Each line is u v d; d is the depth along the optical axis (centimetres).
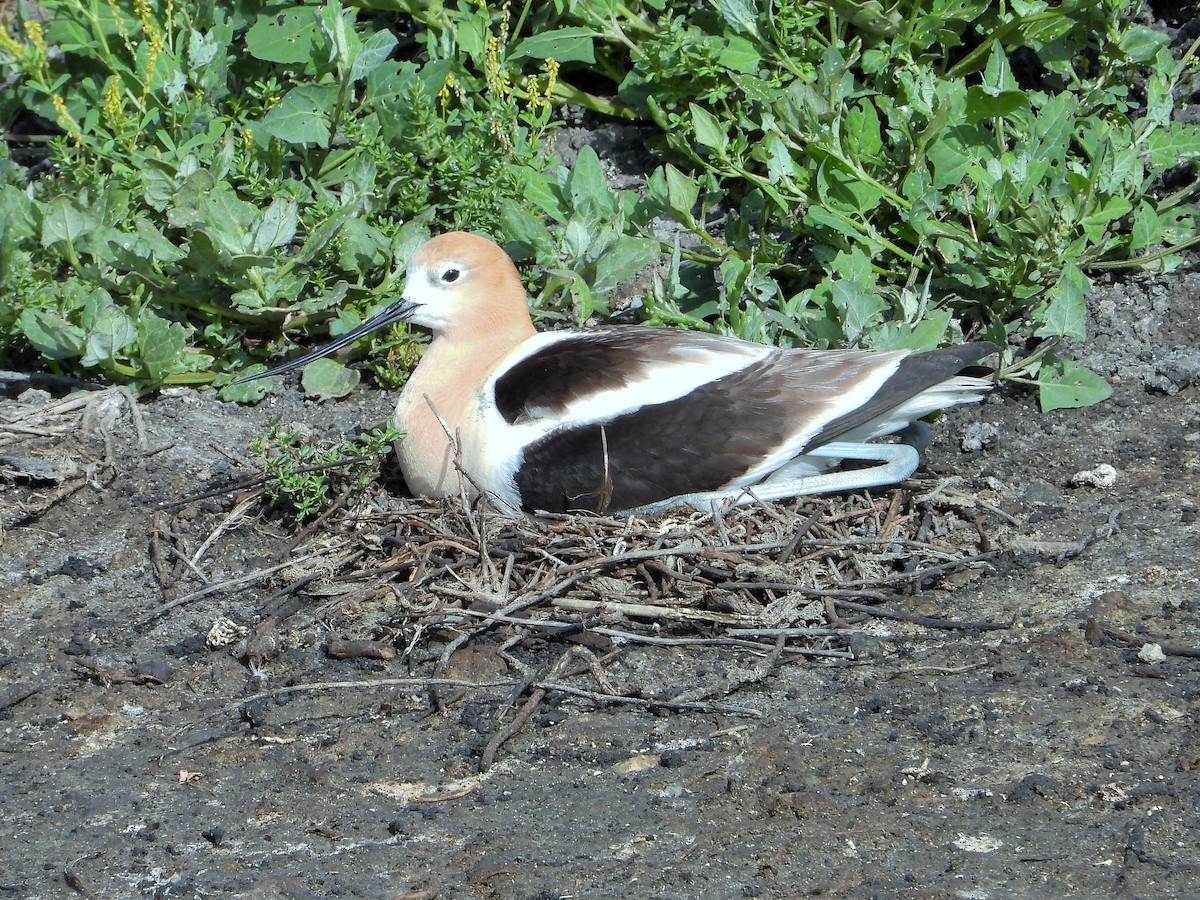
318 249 1272
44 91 1421
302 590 1014
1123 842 747
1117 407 1210
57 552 1080
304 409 1256
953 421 1213
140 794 839
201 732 898
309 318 1298
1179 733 830
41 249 1295
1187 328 1270
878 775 818
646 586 988
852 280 1206
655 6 1445
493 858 761
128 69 1459
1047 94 1448
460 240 1117
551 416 1041
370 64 1378
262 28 1452
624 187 1445
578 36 1440
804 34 1429
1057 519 1073
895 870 738
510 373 1070
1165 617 944
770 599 979
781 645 938
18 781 853
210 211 1252
